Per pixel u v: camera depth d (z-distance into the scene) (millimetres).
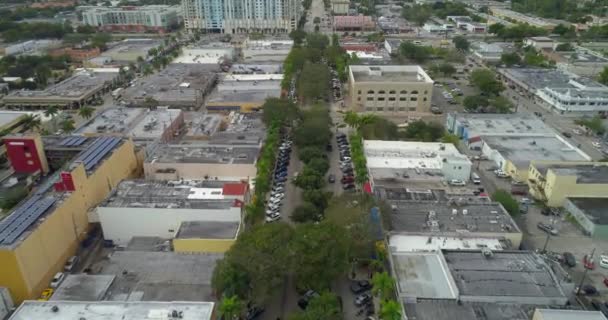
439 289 85562
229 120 180125
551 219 121812
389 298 87062
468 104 198625
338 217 103188
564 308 80875
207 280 89750
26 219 97375
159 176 132375
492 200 120250
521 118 180500
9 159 152125
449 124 184250
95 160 125000
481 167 149250
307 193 122188
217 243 101375
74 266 105562
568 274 97062
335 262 89562
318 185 129875
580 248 110312
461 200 116625
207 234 103312
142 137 157375
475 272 89000
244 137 159750
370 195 115562
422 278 88438
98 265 100438
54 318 72812
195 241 101375
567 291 86188
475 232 102812
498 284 85438
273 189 136875
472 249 95312
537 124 174250
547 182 127438
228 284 83062
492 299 82000
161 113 181000
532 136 163250
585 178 125812
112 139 139375
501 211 112125
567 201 123188
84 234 114562
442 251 94562
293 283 98750
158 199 113562
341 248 92500
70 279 87750
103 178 123438
